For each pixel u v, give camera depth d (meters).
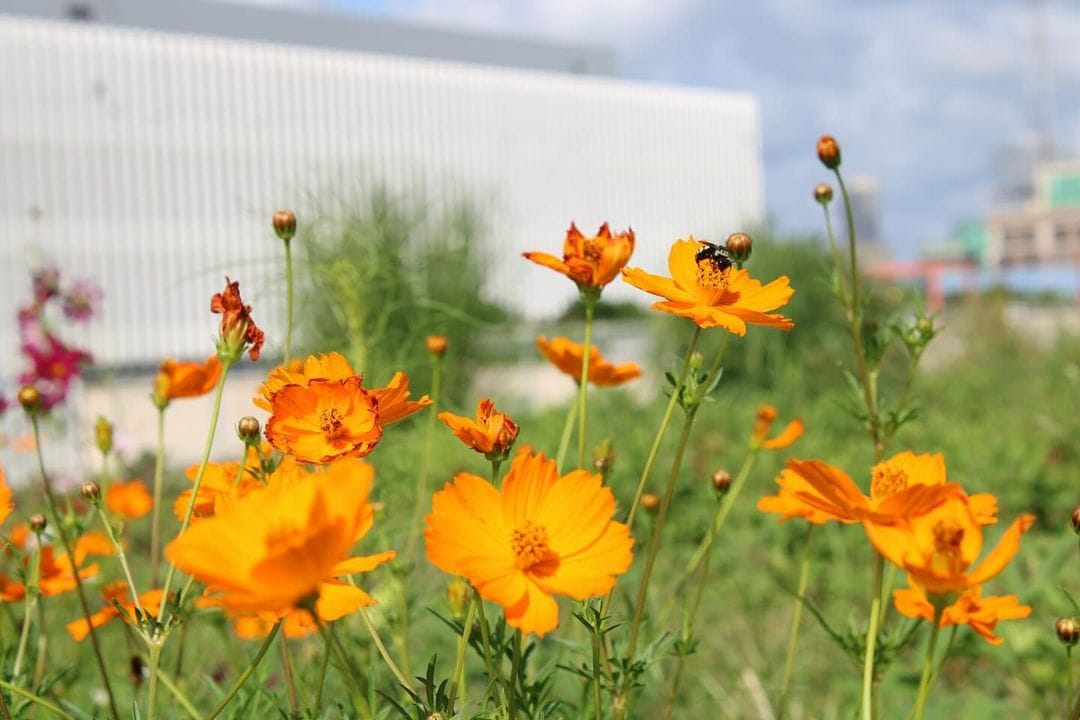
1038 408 5.65
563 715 1.30
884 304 8.54
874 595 1.11
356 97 15.02
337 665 0.90
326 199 4.84
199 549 0.68
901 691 2.33
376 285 2.36
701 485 4.11
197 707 1.55
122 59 13.15
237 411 7.80
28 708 1.28
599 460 1.46
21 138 12.37
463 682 1.12
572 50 26.03
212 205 13.45
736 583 3.23
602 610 1.05
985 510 1.10
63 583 1.45
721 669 2.58
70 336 7.27
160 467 1.66
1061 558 2.76
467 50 24.47
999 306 10.43
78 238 12.49
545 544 0.90
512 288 9.23
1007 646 2.44
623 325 10.72
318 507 0.72
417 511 1.80
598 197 18.08
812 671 2.55
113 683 1.80
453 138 16.09
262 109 14.10
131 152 13.02
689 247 1.21
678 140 19.41
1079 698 1.12
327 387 1.04
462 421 1.04
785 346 8.16
